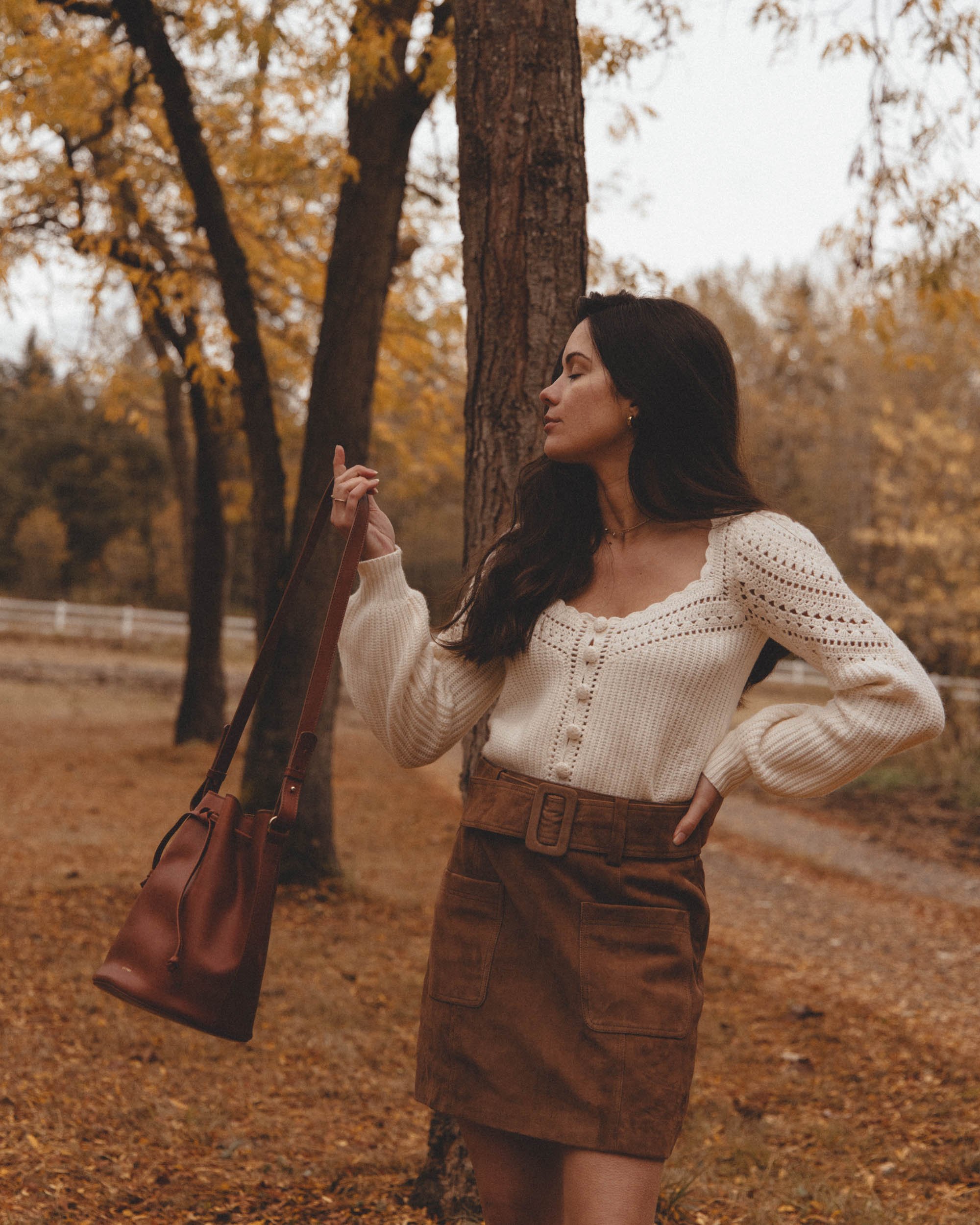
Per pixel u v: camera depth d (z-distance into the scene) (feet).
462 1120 5.25
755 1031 16.92
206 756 40.29
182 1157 10.49
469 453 9.02
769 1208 9.72
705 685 5.31
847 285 99.71
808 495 114.11
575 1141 4.92
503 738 5.59
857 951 22.88
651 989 5.01
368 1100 12.82
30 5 18.67
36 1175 9.36
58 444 132.16
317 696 5.72
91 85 22.74
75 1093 11.76
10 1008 14.30
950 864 32.81
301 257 28.32
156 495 134.31
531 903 5.23
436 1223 8.93
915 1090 13.94
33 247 26.63
